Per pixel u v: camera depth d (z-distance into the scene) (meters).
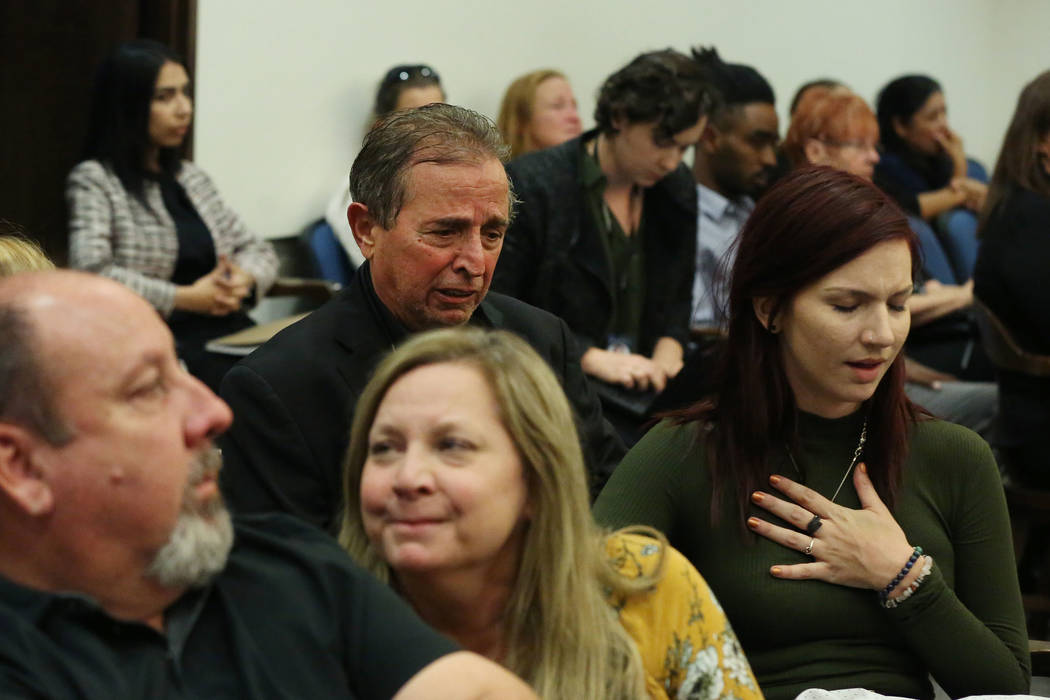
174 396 2.12
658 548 2.69
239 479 3.10
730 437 3.25
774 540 3.19
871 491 3.24
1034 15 12.83
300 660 2.17
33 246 3.38
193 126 7.14
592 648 2.47
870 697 2.89
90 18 7.20
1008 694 3.17
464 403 2.38
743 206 7.12
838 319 3.09
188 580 2.11
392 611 2.26
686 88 5.04
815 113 7.32
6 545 2.07
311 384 3.15
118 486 2.04
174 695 2.07
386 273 3.24
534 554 2.46
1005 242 5.80
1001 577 3.29
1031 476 5.81
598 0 9.43
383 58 8.13
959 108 12.62
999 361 5.83
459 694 2.14
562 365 3.73
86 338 2.03
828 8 11.27
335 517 3.01
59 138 7.36
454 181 3.15
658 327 5.44
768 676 3.17
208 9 7.14
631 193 5.30
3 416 2.02
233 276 6.34
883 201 3.11
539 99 7.89
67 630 2.03
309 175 7.86
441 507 2.35
